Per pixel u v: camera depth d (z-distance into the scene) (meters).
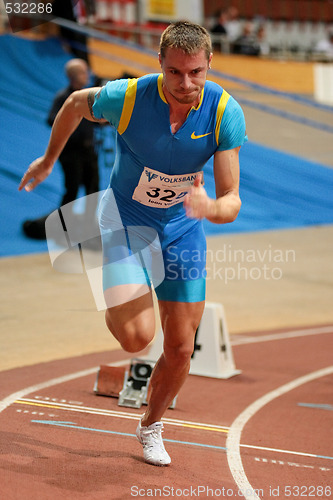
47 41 62.91
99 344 22.39
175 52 10.18
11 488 10.93
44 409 15.69
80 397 16.92
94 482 11.52
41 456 12.59
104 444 13.59
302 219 47.78
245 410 16.97
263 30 89.12
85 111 11.85
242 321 26.33
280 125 69.06
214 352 20.05
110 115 11.30
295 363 21.67
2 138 45.22
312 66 86.25
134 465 12.50
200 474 12.42
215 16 86.94
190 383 19.19
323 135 68.50
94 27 68.31
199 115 10.98
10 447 12.91
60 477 11.62
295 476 12.80
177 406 16.95
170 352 11.98
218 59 80.62
